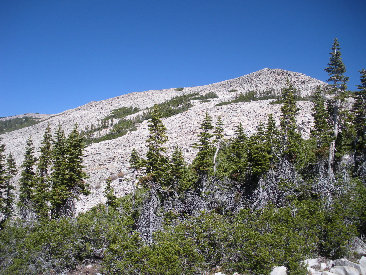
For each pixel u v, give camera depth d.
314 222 18.62
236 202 25.64
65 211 30.36
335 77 31.34
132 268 18.12
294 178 26.28
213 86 147.38
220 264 18.45
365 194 21.50
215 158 33.25
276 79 121.38
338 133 35.31
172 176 29.38
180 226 20.80
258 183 26.55
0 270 19.05
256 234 18.25
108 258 19.50
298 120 51.09
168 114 86.06
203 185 27.77
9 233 21.50
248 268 16.89
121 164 48.78
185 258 17.88
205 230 19.59
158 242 19.64
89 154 61.94
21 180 34.09
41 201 31.33
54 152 34.25
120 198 31.39
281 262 16.36
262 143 30.97
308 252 16.91
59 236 21.44
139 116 101.25
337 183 23.36
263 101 79.31
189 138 53.38
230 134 49.59
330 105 36.91
